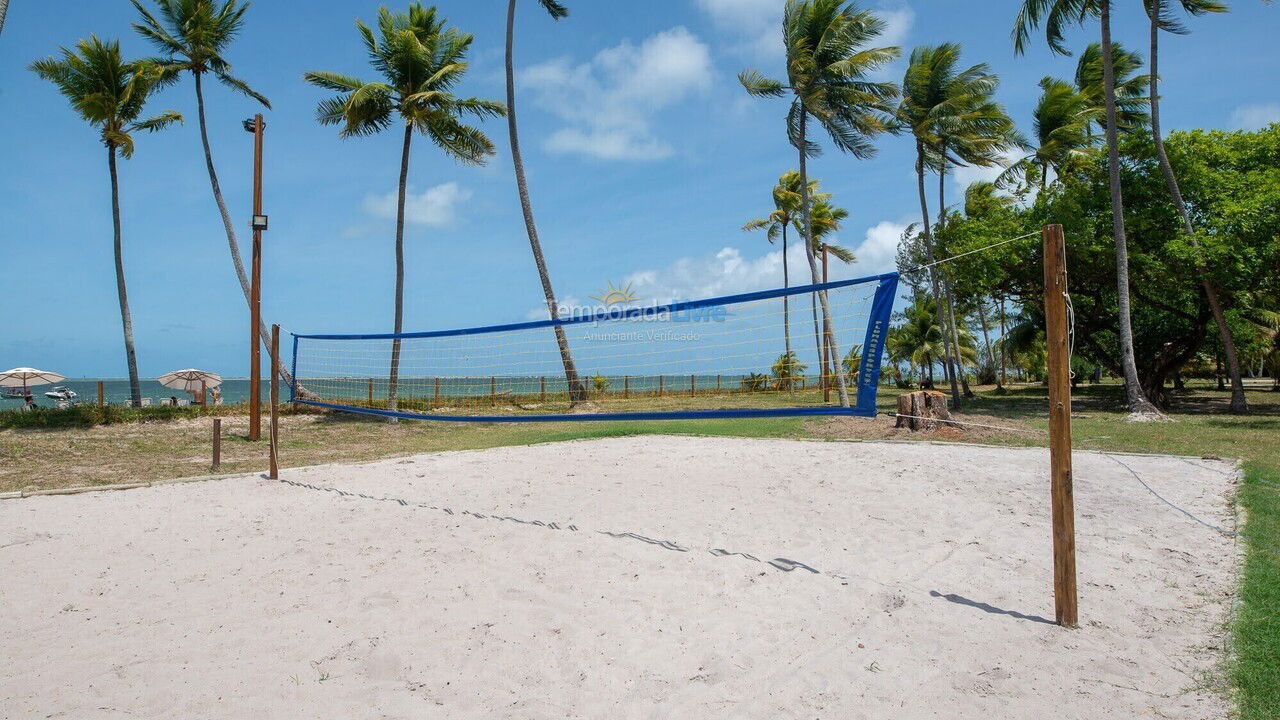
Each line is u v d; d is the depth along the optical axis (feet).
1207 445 31.99
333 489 25.41
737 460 29.86
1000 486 23.31
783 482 24.54
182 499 23.99
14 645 11.61
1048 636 11.62
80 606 13.42
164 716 9.27
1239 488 21.83
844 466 27.55
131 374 54.49
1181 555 15.79
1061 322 12.13
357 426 50.29
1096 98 69.82
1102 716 9.06
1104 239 54.80
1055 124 69.77
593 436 41.60
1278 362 84.89
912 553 16.28
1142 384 60.90
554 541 17.35
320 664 10.77
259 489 25.85
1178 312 57.41
